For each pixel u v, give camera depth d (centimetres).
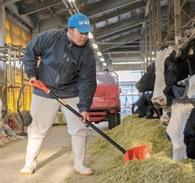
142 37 2244
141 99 827
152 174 283
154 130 545
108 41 2295
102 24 1923
